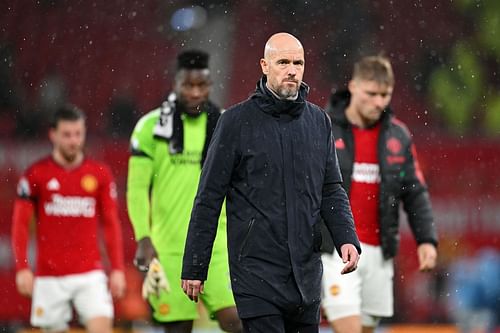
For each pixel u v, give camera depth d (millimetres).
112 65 65312
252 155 22781
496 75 66750
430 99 66562
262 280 22734
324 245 30062
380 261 31062
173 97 30656
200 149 30609
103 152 56438
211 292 29953
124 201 52281
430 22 67188
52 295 34906
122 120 63875
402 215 48219
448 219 54000
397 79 66875
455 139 56531
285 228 22766
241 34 66875
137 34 65875
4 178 53656
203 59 30422
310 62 66312
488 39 66875
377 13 67250
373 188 30844
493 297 37719
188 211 30531
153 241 30781
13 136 60469
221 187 22922
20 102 62875
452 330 43312
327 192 23422
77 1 65812
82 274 35000
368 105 30297
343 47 66625
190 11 66875
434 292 48094
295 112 22969
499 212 54188
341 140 30734
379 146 30844
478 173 55594
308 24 66812
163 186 30594
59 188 34812
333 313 30141
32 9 64938
